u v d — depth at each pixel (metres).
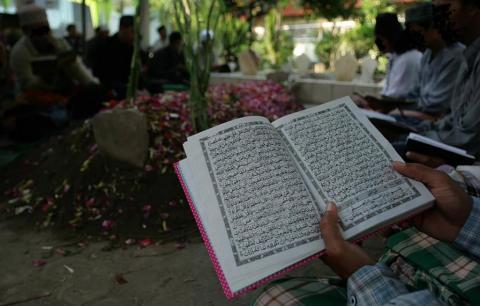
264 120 1.11
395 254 1.25
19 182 3.39
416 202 0.97
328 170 1.03
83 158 3.21
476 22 2.11
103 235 2.64
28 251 2.49
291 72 6.89
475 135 2.08
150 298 2.01
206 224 0.95
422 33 2.90
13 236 2.69
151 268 2.27
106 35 6.68
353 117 1.15
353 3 7.25
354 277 0.89
